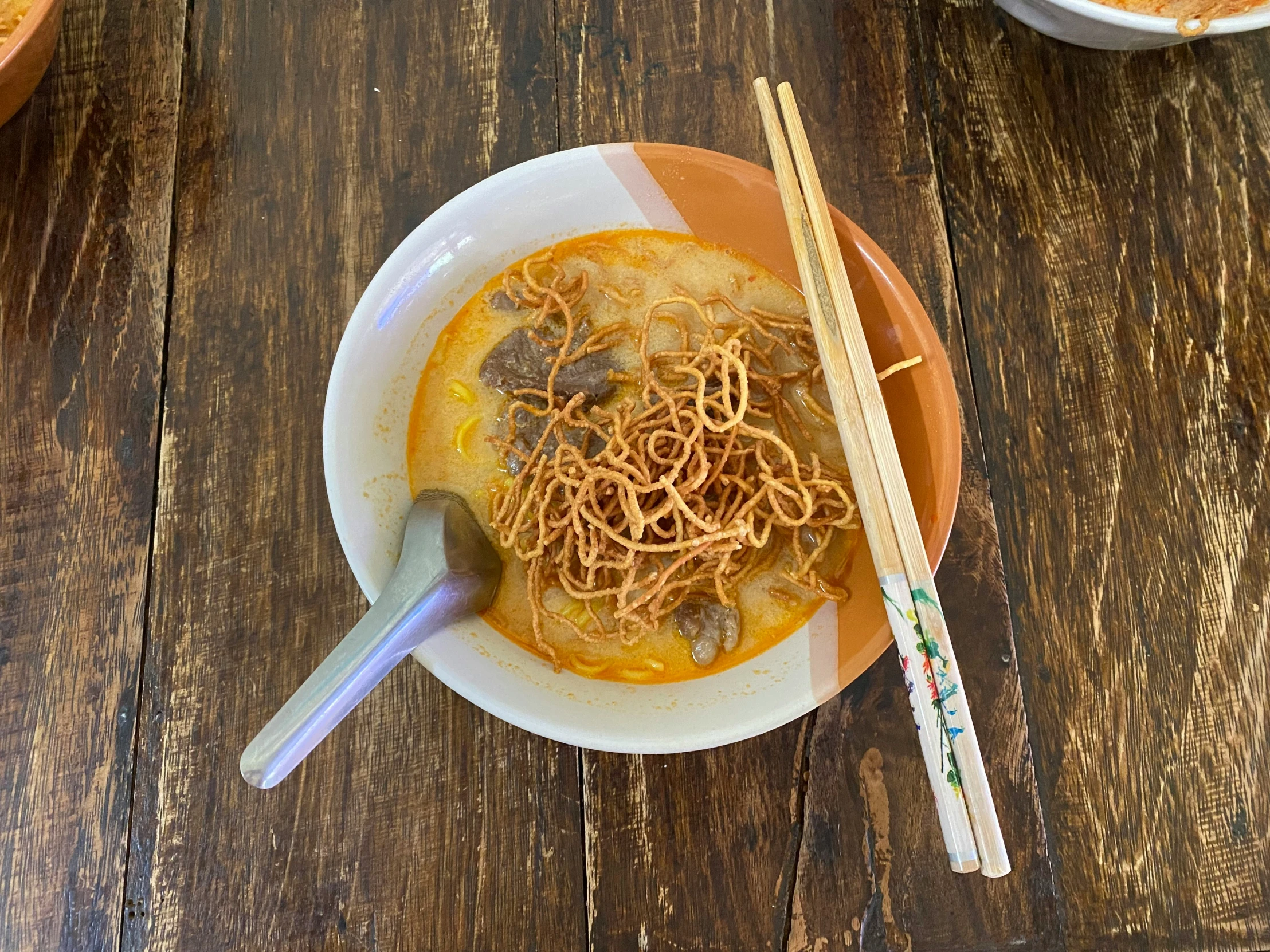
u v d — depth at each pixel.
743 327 0.30
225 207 0.35
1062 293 0.35
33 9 0.31
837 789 0.33
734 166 0.28
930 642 0.26
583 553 0.29
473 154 0.36
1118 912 0.32
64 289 0.35
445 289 0.29
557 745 0.33
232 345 0.35
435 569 0.26
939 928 0.32
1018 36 0.37
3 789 0.32
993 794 0.33
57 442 0.34
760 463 0.29
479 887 0.32
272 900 0.32
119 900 0.32
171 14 0.37
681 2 0.37
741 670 0.29
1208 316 0.35
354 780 0.33
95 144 0.36
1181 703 0.33
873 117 0.36
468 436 0.30
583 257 0.31
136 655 0.33
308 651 0.33
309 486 0.34
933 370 0.27
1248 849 0.32
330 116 0.36
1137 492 0.34
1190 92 0.36
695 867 0.32
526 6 0.37
